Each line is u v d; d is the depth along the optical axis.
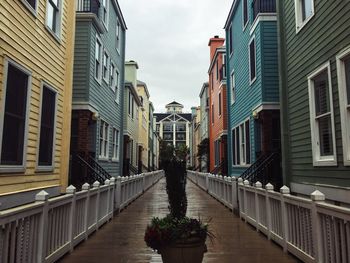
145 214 9.80
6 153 6.36
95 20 12.20
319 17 7.38
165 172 5.06
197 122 41.88
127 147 21.05
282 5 9.78
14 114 6.60
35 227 4.17
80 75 11.84
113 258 5.23
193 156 46.38
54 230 4.86
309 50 7.91
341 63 6.45
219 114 21.39
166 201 13.22
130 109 21.97
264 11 11.82
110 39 15.48
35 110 7.46
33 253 4.11
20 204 6.70
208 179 16.58
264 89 11.48
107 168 14.91
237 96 15.84
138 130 27.27
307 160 8.09
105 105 14.57
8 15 6.21
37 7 7.51
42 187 7.87
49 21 8.52
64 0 9.41
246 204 8.43
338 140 6.62
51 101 8.62
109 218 8.74
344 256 3.74
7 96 6.34
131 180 12.61
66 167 9.39
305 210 4.81
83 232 6.36
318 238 4.34
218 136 21.53
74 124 12.33
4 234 3.37
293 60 8.95
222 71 20.47
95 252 5.58
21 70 6.73
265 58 11.62
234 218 9.07
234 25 16.61
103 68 14.26
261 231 7.03
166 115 77.75
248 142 13.71
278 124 12.21
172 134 75.31
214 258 5.24
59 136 9.10
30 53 7.16
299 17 8.54
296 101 8.76
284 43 9.58
